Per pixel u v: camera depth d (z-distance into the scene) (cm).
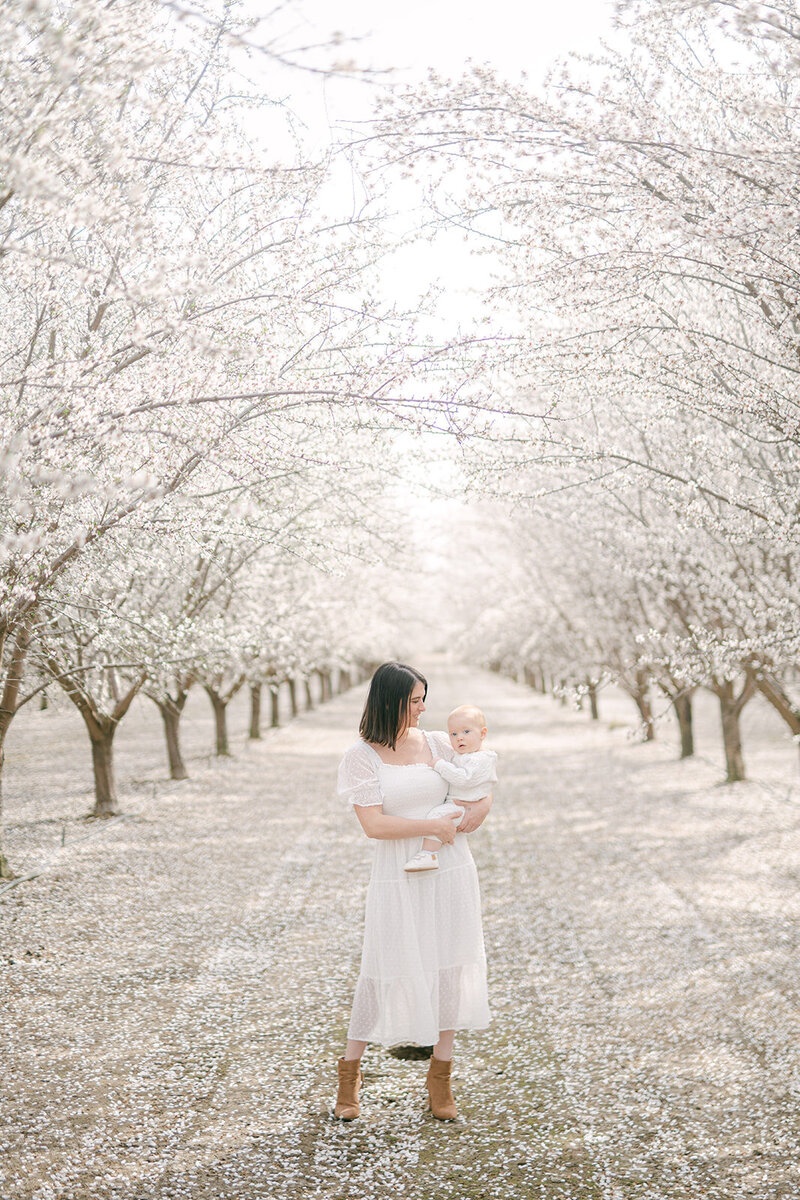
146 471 452
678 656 786
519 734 2562
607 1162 402
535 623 2744
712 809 1310
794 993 605
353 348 570
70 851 1041
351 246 540
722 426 691
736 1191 377
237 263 519
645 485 671
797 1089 468
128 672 1034
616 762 1884
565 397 617
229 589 1135
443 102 440
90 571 625
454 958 439
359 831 1215
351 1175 389
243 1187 377
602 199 504
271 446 513
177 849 1071
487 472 636
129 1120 432
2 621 531
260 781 1656
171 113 484
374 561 974
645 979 650
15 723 2408
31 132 355
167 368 425
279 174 494
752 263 459
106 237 438
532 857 1063
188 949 709
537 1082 488
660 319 573
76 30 347
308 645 1919
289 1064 504
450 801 448
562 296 527
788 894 856
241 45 323
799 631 705
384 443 691
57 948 700
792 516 607
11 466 376
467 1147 416
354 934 756
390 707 445
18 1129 419
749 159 416
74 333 605
